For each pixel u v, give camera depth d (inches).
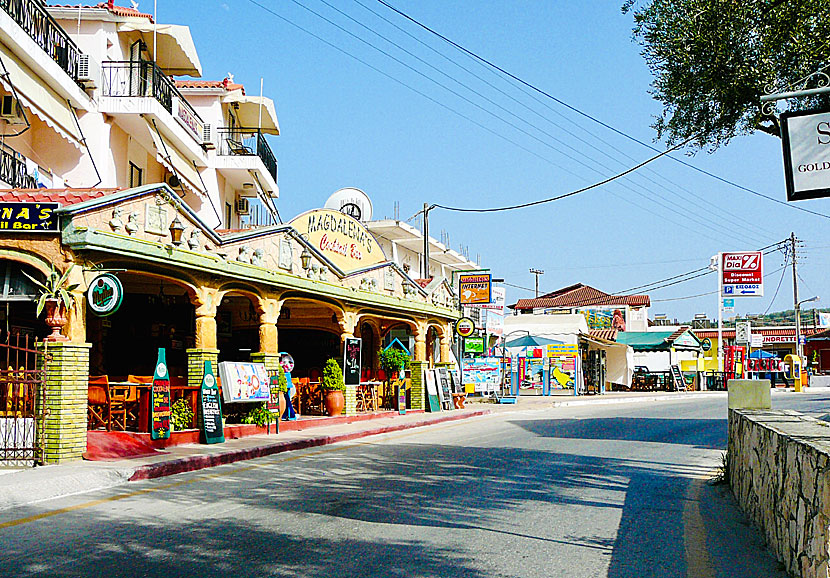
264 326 711.1
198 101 1143.0
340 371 836.6
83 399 497.0
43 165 809.5
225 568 259.3
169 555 276.4
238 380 649.0
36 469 454.0
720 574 253.8
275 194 1254.9
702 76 450.6
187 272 602.9
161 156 906.1
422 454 575.8
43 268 494.6
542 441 671.1
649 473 480.7
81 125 817.5
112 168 842.8
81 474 436.5
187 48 973.8
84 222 500.4
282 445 603.5
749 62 435.8
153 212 564.1
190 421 619.5
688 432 765.3
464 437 713.6
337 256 872.3
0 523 331.0
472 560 270.8
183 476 471.8
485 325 1342.3
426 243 1295.5
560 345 1513.3
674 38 450.3
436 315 1083.3
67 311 490.3
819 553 201.8
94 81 823.7
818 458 206.2
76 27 874.1
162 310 848.3
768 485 288.5
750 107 450.6
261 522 332.2
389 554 278.4
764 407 417.1
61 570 257.0
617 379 1797.5
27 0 703.7
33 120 784.9
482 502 379.2
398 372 959.0
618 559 273.3
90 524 329.4
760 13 426.9
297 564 265.0
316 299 794.8
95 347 791.7
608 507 369.4
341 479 454.0
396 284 975.6
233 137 1204.5
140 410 580.4
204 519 339.0
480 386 1293.1
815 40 414.6
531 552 282.5
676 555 278.8
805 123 325.1
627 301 2625.5
